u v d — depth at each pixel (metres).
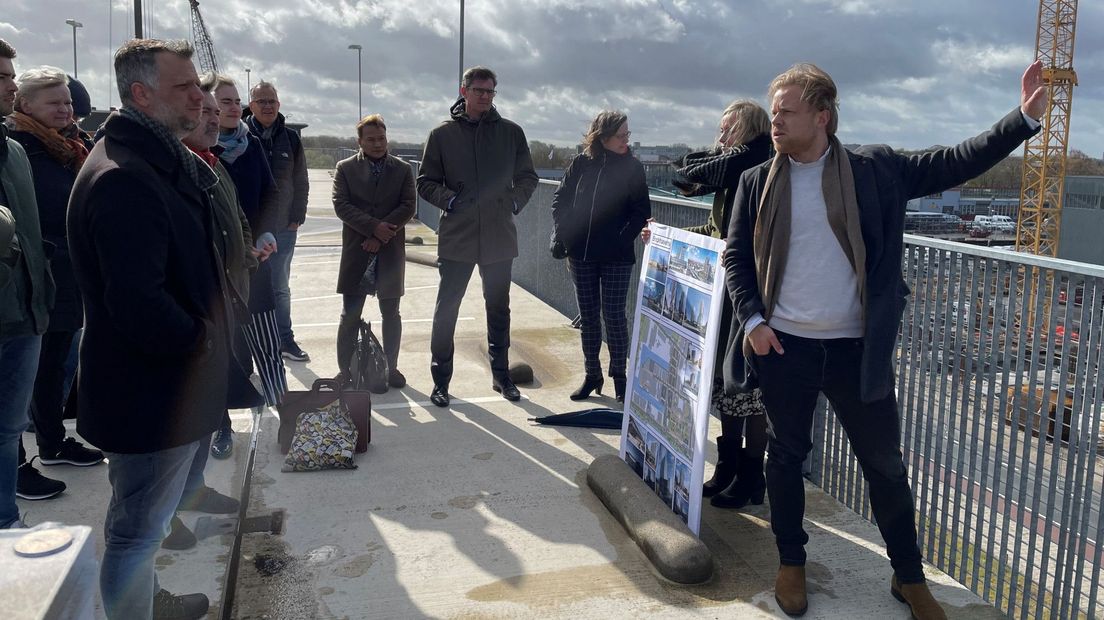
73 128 3.68
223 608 2.78
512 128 4.94
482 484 3.84
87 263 2.06
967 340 2.86
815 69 2.56
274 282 5.99
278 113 5.63
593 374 5.19
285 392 4.11
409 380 5.62
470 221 4.87
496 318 5.21
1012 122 2.35
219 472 3.89
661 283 3.63
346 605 2.81
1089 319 2.37
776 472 2.80
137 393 2.13
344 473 3.96
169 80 2.08
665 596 2.88
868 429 2.68
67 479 3.83
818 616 2.76
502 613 2.76
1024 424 2.63
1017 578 2.71
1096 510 2.41
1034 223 68.69
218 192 2.45
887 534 2.74
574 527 3.41
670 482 3.37
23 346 2.88
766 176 2.73
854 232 2.52
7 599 1.05
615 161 4.77
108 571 2.23
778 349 2.68
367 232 5.02
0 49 2.80
